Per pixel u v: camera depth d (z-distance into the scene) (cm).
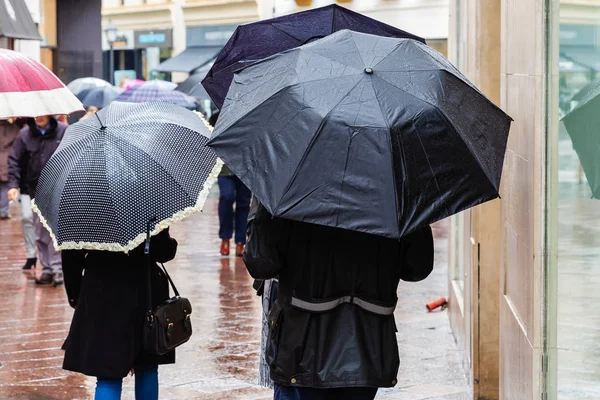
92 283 753
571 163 617
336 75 594
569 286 629
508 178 794
